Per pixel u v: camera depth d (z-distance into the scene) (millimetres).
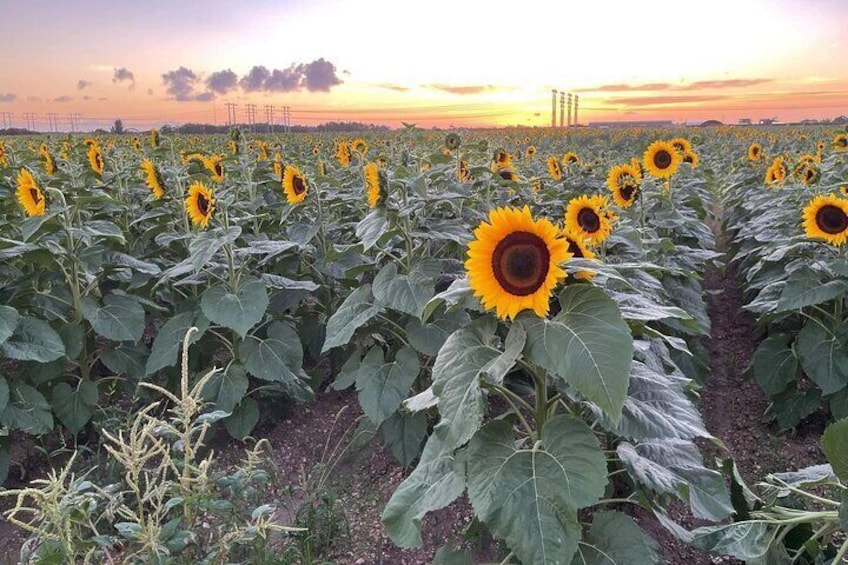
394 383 4141
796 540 2893
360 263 5164
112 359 4719
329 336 4125
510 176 8102
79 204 5047
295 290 5277
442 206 6039
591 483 2182
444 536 3783
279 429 5188
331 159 14156
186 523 2744
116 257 4930
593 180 10031
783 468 4535
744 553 2660
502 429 2471
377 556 3660
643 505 2859
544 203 8203
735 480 3027
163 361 4512
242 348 4652
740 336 7195
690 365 5504
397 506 2623
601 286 2729
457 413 2250
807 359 4695
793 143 23766
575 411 2973
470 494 2305
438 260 4297
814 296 4562
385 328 4742
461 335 2574
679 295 5777
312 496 4133
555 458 2303
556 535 2123
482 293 2301
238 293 4496
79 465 4469
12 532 4039
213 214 5117
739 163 17594
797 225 6535
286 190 5887
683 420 2594
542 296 2221
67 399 4414
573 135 40500
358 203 6199
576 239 2852
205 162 7531
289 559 3248
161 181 6105
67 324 4480
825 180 9555
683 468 2715
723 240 12070
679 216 7340
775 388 4887
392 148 10336
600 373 2049
